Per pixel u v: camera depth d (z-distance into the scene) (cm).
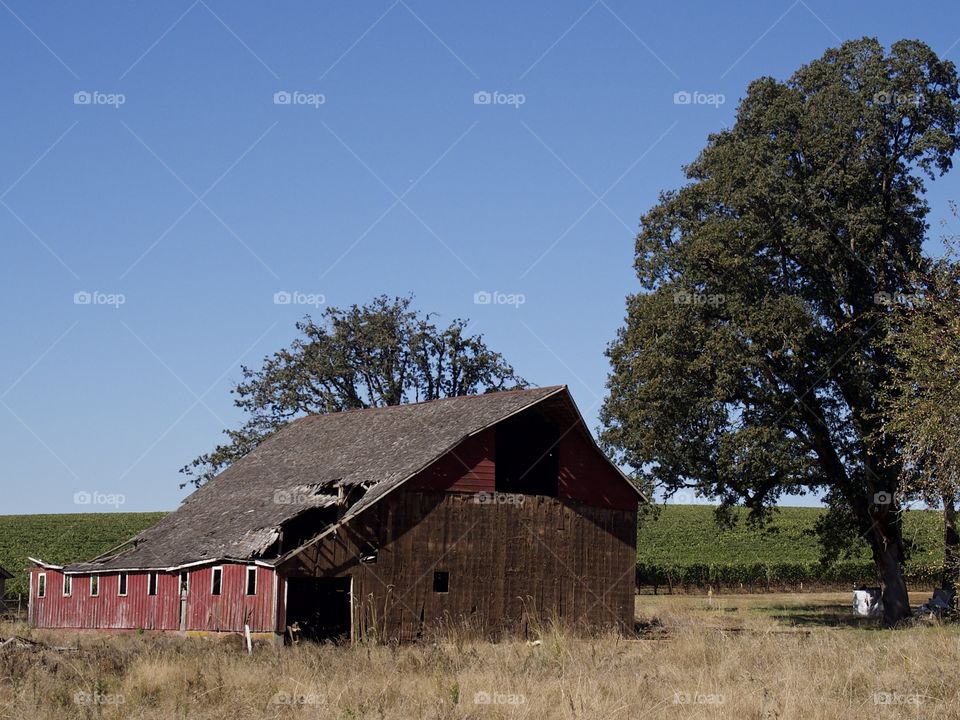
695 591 8056
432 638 3769
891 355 4447
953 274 3453
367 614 3744
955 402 3244
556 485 4284
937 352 3334
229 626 3850
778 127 4638
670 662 2436
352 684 2125
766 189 4475
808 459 4603
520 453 4428
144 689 2077
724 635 2939
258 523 4128
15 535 10319
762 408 4678
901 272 4447
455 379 7850
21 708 1880
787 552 9875
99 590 4588
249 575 3812
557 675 2283
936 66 4534
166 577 4216
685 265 4803
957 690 1897
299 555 3694
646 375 4766
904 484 3375
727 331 4512
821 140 4475
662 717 1742
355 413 5203
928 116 4528
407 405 4888
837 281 4525
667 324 4694
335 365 7475
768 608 6059
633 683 2005
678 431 4797
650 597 7462
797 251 4522
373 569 3797
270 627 3681
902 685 1994
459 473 4028
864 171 4444
